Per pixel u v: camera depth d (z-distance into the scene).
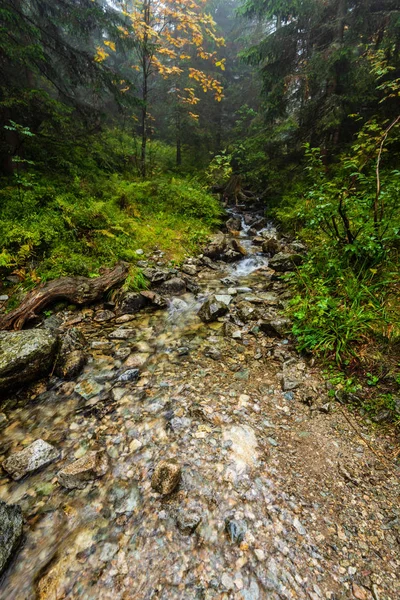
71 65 9.27
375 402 2.81
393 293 3.96
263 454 2.43
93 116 10.22
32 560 1.80
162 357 3.86
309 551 1.79
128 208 8.66
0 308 4.61
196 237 8.67
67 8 8.85
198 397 3.10
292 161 13.27
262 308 5.01
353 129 11.05
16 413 2.95
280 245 8.38
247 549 1.81
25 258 5.48
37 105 7.85
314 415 2.81
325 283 4.57
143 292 5.42
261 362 3.67
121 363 3.74
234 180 14.27
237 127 18.73
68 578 1.71
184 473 2.29
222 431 2.66
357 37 9.69
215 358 3.80
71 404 3.07
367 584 1.63
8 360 3.10
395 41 8.13
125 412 2.93
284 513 2.00
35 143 7.94
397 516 1.94
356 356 3.26
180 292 5.93
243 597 1.60
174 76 15.38
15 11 7.22
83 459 2.38
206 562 1.76
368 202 4.38
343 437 2.56
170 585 1.66
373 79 8.97
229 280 6.48
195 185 12.56
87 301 5.09
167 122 18.44
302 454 2.43
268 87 12.23
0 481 2.28
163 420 2.81
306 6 10.30
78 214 6.73
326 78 10.23
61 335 4.05
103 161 10.17
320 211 4.76
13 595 1.65
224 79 19.11
